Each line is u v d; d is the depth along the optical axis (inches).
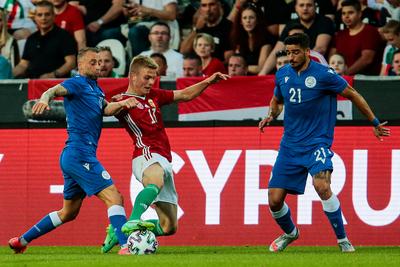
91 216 1702.8
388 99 1729.8
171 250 1489.9
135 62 1278.3
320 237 1625.2
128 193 1695.4
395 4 2081.7
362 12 2082.9
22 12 2288.4
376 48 2025.1
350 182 1638.8
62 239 1711.4
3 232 1738.4
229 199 1669.5
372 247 1558.8
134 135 1267.2
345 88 1294.3
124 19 2201.0
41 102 1194.0
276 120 1660.9
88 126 1256.2
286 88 1312.7
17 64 2241.6
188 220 1678.2
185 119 1791.3
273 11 2100.1
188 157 1690.5
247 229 1659.7
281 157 1333.7
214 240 1668.3
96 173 1248.8
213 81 1347.2
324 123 1304.1
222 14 2111.2
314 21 2039.9
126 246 1228.5
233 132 1676.9
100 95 1277.1
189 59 2057.1
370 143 1636.3
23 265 1032.2
